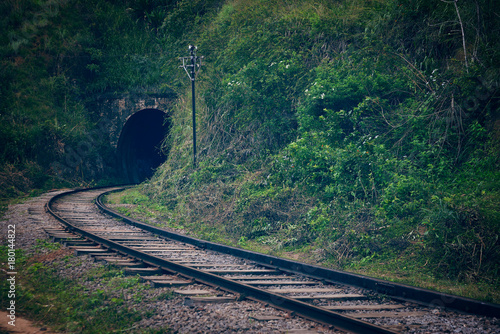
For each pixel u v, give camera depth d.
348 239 8.70
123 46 30.72
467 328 4.57
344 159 11.09
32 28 31.33
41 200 18.14
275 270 7.48
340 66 14.49
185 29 28.45
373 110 12.84
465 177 10.04
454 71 11.99
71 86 29.92
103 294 5.62
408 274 7.29
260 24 19.12
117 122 29.25
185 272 6.79
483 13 12.10
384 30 14.55
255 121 15.54
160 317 4.83
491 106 10.86
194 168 16.59
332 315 4.54
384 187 10.45
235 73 17.88
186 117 20.45
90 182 27.66
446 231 7.79
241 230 11.16
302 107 13.87
